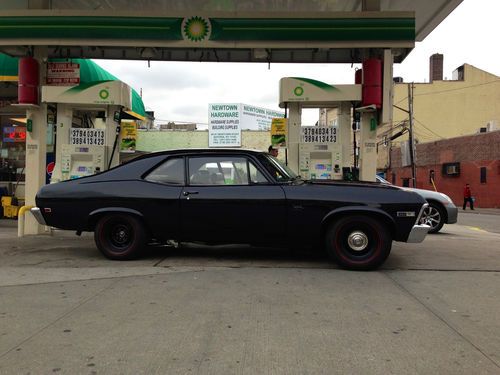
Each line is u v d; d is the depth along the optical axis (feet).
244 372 11.15
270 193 21.26
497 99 153.28
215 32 29.68
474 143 107.55
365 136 30.86
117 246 23.11
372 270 21.09
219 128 119.24
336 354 12.14
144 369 11.30
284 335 13.41
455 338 13.23
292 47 29.53
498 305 16.20
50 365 11.51
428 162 126.72
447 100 154.20
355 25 29.19
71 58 35.65
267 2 35.09
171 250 25.85
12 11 29.94
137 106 51.57
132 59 35.53
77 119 39.04
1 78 39.78
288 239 21.49
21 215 31.04
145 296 17.07
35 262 22.74
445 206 37.52
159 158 22.88
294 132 31.37
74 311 15.46
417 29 38.37
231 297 16.96
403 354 12.15
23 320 14.64
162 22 29.71
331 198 20.74
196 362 11.68
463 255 25.16
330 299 16.78
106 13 29.63
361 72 32.76
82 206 22.66
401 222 20.48
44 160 32.58
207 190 21.81
